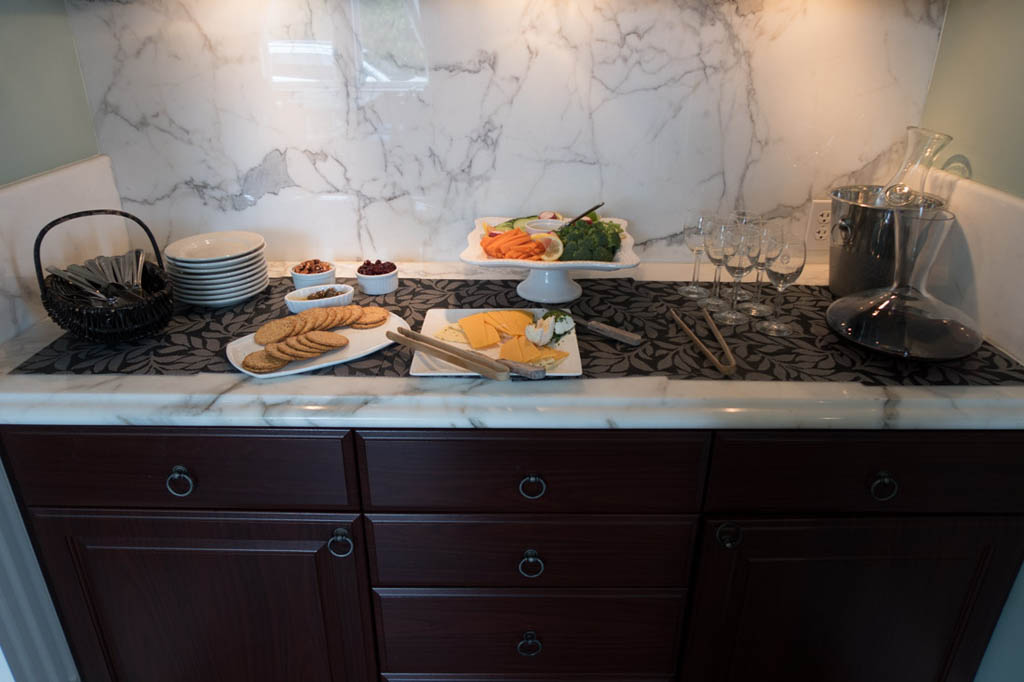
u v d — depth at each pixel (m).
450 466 1.14
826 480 1.15
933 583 1.25
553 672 1.36
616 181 1.60
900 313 1.27
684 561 1.24
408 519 1.19
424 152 1.57
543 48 1.48
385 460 1.14
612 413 1.10
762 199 1.61
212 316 1.38
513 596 1.27
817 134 1.55
